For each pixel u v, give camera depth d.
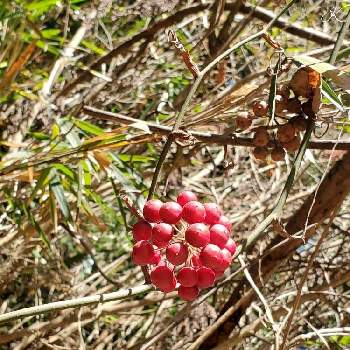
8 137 0.63
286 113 0.40
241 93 0.45
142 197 0.51
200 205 0.33
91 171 0.54
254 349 0.69
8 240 0.62
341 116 0.45
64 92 0.63
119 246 0.85
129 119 0.48
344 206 0.71
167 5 0.62
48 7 0.58
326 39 0.61
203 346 0.58
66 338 0.69
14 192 0.60
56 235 0.66
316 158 0.66
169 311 0.79
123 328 0.75
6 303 0.69
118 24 0.73
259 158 0.41
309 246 0.63
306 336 0.52
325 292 0.54
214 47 0.64
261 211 0.69
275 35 0.66
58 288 0.73
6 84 0.51
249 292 0.56
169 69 0.74
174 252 0.33
